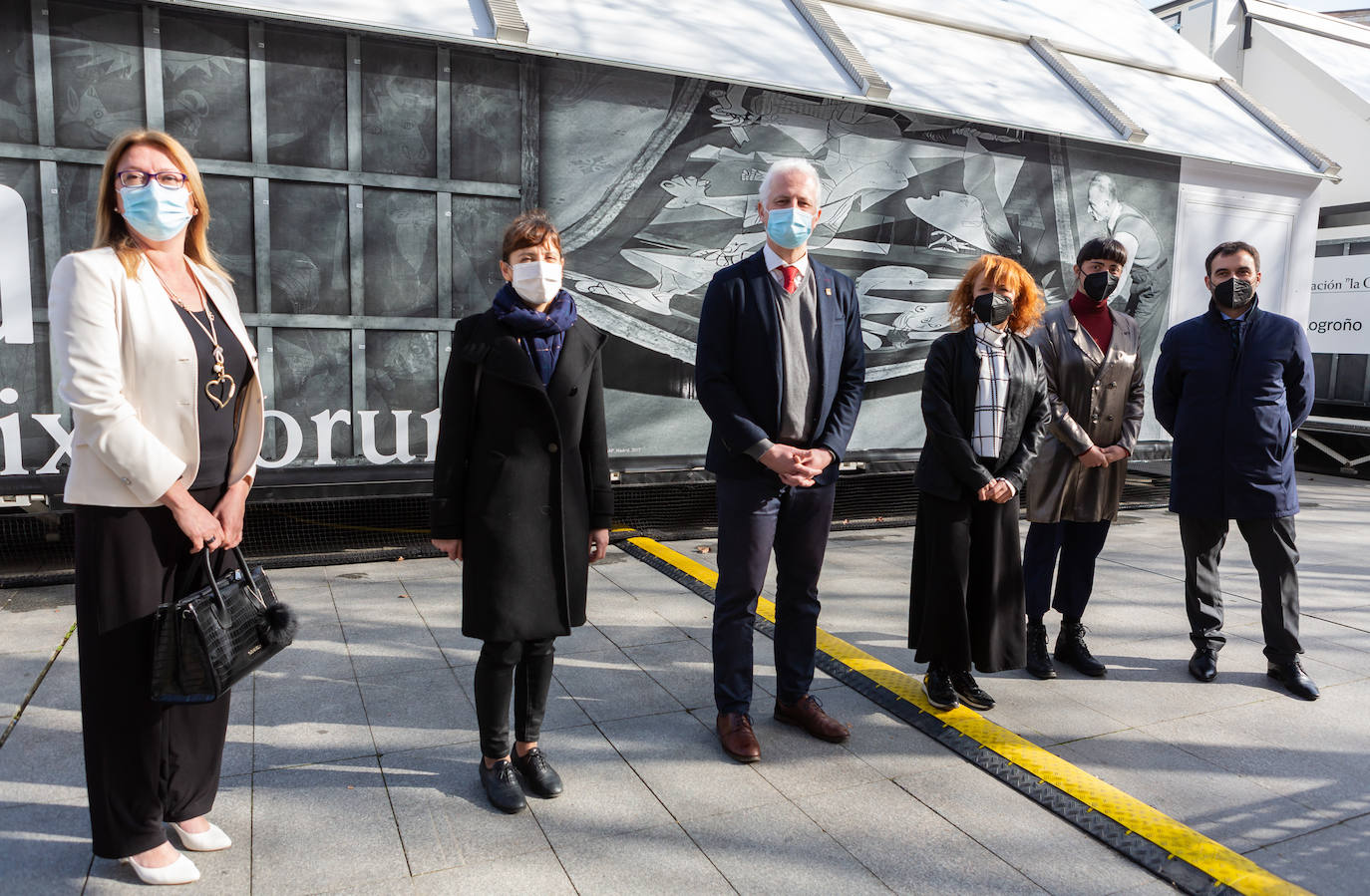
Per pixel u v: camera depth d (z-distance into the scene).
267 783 2.57
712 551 5.41
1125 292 6.67
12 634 3.71
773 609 4.24
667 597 4.48
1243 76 11.01
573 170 5.06
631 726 3.02
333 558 4.97
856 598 4.53
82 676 2.01
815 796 2.58
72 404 1.88
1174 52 7.92
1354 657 3.79
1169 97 7.32
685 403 5.45
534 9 5.11
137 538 1.98
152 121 4.26
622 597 4.47
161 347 1.97
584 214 5.11
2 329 4.11
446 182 4.81
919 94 5.88
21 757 2.68
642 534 5.72
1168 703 3.29
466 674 3.41
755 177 5.45
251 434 2.22
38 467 4.23
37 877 2.11
